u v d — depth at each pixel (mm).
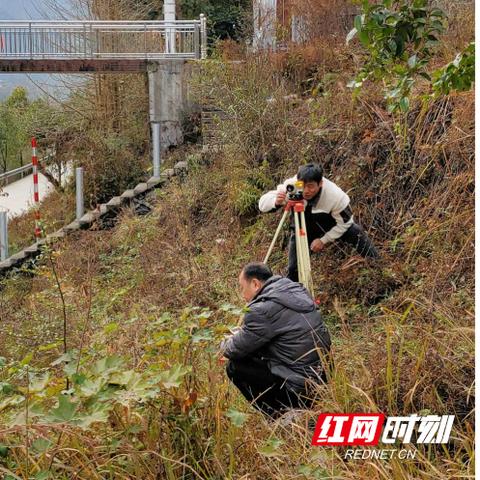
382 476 3389
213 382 3785
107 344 4773
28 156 24625
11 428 3104
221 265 7988
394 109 4188
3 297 9070
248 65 10086
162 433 3570
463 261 5977
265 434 3758
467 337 4340
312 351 4344
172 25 14070
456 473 3410
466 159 6836
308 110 9250
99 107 15219
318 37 10938
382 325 5426
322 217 6414
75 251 9352
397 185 7461
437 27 3775
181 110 13883
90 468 3230
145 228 9914
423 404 4070
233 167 9539
